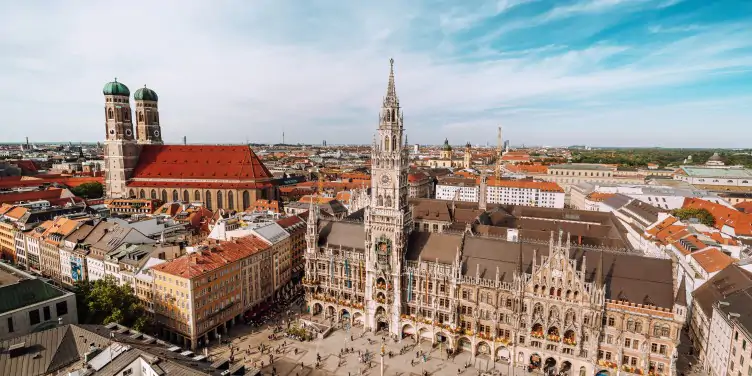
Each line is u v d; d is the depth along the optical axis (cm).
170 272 11094
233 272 12206
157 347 7644
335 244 13225
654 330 9200
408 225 12269
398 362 10594
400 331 11750
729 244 14988
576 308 9675
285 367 10294
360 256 12381
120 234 14712
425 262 11525
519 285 10106
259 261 13400
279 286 14612
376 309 12088
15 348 6981
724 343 9206
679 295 8875
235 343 11394
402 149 11581
